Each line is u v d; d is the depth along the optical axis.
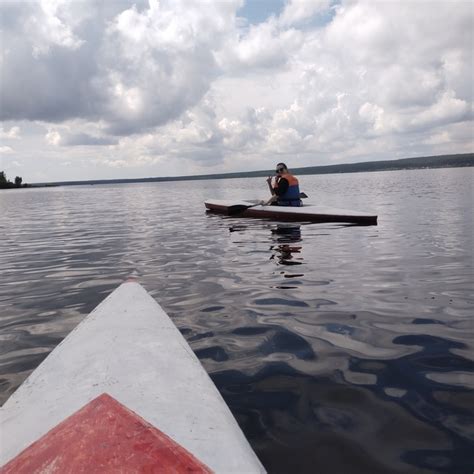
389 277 3.71
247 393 1.82
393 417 1.60
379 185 21.89
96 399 1.18
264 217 8.59
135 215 10.64
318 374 1.97
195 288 3.52
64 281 3.92
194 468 0.98
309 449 1.43
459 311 2.79
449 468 1.32
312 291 3.34
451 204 10.13
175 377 1.61
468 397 1.73
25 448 1.12
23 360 2.23
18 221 10.16
